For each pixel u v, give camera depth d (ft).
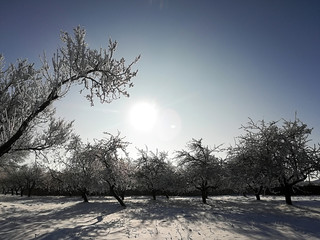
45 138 37.45
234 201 100.32
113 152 83.87
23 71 32.24
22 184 184.96
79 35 29.76
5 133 28.73
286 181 75.25
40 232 33.60
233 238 29.01
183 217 49.26
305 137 72.02
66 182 96.99
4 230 35.68
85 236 30.50
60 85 29.66
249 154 73.82
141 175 114.32
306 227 36.52
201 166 96.37
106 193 176.65
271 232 32.76
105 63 30.76
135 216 52.54
